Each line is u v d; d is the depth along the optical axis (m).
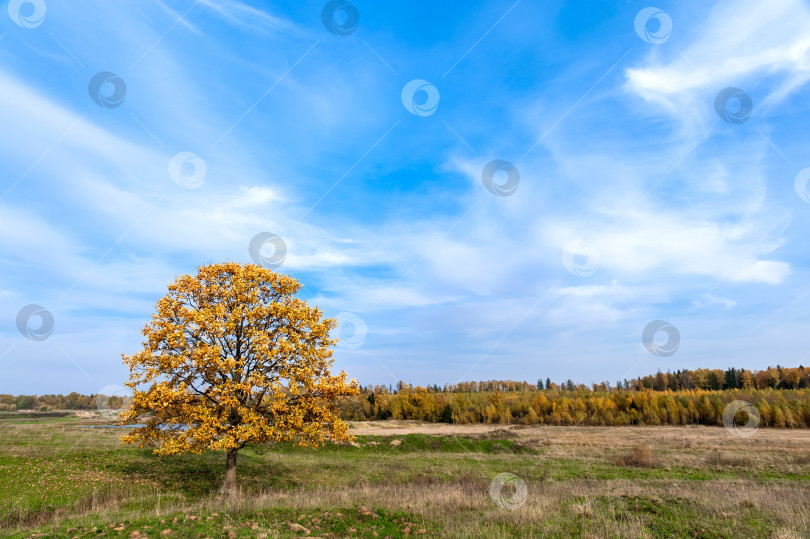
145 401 13.66
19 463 17.41
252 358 16.00
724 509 11.44
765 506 11.76
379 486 18.11
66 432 30.09
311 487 18.52
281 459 27.66
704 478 22.59
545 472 24.86
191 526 9.52
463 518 11.06
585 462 29.95
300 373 15.61
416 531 9.87
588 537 9.06
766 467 25.95
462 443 39.75
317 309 17.62
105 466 18.59
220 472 20.38
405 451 36.97
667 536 9.28
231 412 15.53
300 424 15.20
